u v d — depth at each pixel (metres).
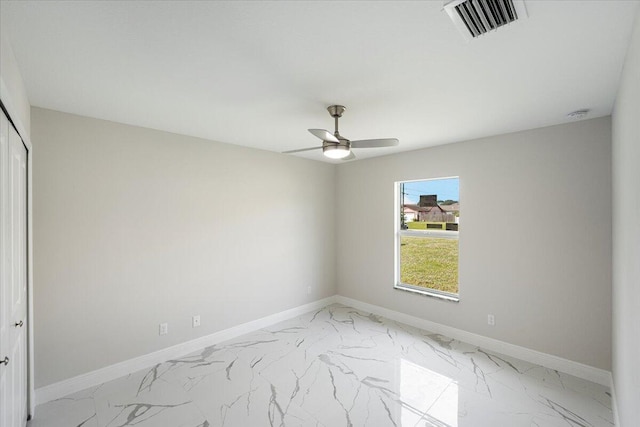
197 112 2.55
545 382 2.66
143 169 2.95
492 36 1.47
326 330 3.85
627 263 1.74
